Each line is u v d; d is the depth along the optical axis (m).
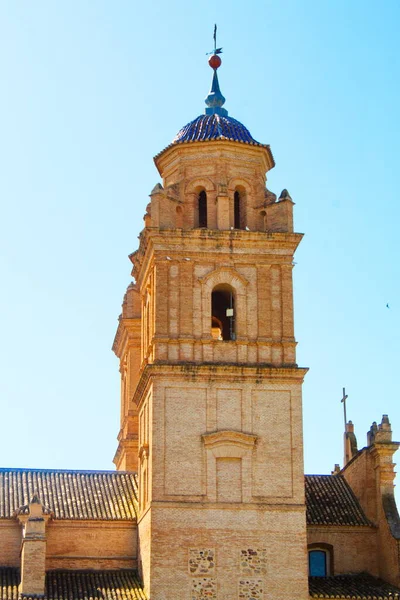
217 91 66.94
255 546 54.28
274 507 54.88
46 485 62.78
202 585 53.41
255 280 58.56
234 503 54.72
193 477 54.91
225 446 55.47
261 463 55.59
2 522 59.00
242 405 56.31
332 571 61.62
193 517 54.28
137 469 67.19
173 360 56.66
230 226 59.62
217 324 64.69
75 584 56.56
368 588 58.06
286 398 56.75
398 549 59.03
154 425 55.31
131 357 71.94
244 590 53.56
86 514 60.16
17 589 55.03
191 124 63.53
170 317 57.31
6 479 62.97
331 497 64.94
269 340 57.62
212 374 56.38
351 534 62.38
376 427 63.09
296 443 56.09
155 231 57.91
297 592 53.81
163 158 63.16
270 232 58.91
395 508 61.34
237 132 62.72
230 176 61.03
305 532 54.84
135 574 58.62
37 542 54.94
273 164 64.12
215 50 68.00
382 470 62.00
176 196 60.31
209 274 58.09
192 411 55.84
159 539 53.81
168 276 57.84
